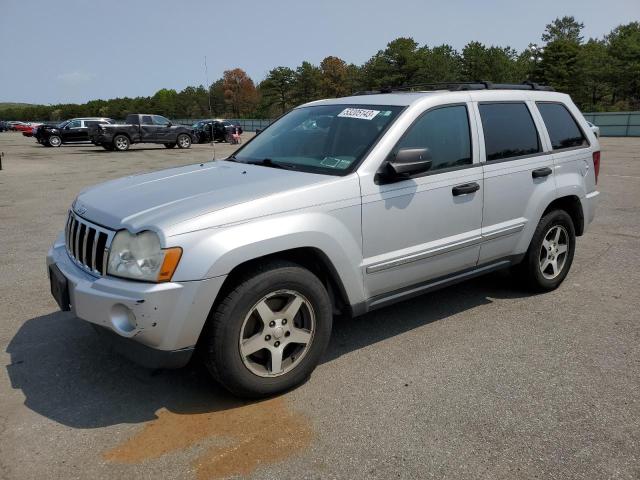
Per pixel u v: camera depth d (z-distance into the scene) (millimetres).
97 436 2936
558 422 3027
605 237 7227
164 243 2859
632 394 3312
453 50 85188
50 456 2766
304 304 3324
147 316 2840
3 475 2623
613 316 4531
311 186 3359
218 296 3098
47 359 3820
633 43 66250
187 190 3424
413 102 3955
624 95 67812
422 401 3254
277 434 2947
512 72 75000
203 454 2781
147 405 3240
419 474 2615
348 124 4012
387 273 3734
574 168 5074
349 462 2707
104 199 3490
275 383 3260
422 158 3613
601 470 2639
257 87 91875
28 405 3242
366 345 4031
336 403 3246
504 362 3738
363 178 3547
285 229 3166
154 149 29062
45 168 18094
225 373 3088
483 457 2736
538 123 4820
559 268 5137
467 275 4340
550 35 87875
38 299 5000
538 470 2639
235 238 3004
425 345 4020
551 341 4066
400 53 71062
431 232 3938
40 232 7879
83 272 3248
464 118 4227
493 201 4324
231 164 4191
